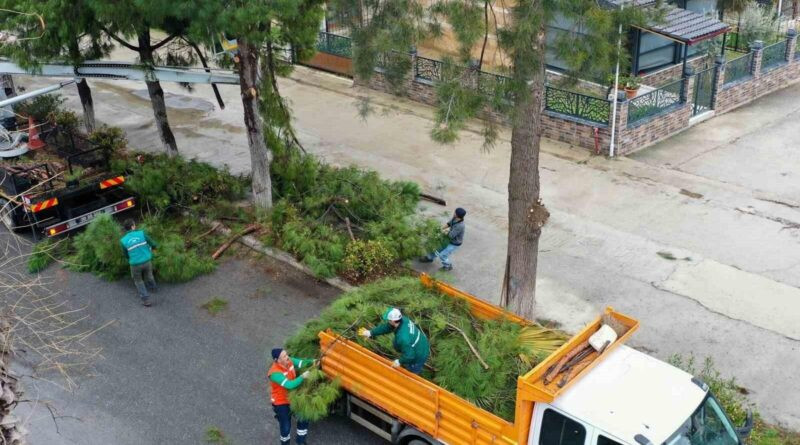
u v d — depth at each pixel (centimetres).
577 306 1230
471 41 932
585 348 835
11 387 639
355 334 955
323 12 1419
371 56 1016
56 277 1339
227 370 1109
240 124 2017
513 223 1081
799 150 1783
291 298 1277
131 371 1110
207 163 1645
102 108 2139
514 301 1127
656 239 1420
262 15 1167
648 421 743
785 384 1048
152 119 2056
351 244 1327
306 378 916
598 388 785
